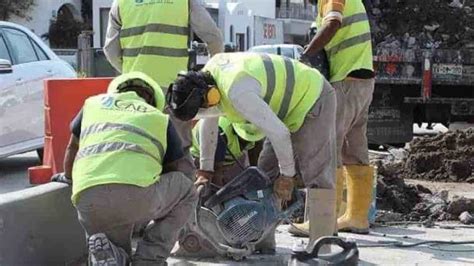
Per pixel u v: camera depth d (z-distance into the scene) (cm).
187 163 541
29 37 1119
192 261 618
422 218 831
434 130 1759
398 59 1530
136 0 691
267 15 6412
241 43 5806
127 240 520
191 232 618
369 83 711
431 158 1153
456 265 630
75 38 5156
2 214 534
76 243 626
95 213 498
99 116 517
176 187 521
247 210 577
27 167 1181
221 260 620
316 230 603
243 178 584
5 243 537
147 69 687
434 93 1564
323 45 683
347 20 699
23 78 1064
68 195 611
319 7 711
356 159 743
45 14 5153
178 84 548
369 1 1548
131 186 491
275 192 576
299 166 604
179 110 549
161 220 529
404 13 1570
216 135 613
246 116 548
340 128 705
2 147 1034
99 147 501
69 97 857
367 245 697
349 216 751
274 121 546
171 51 688
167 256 531
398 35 1579
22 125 1062
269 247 646
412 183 1039
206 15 696
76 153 555
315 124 591
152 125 516
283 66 577
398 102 1545
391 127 1547
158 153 514
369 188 746
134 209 498
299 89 582
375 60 1523
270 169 619
